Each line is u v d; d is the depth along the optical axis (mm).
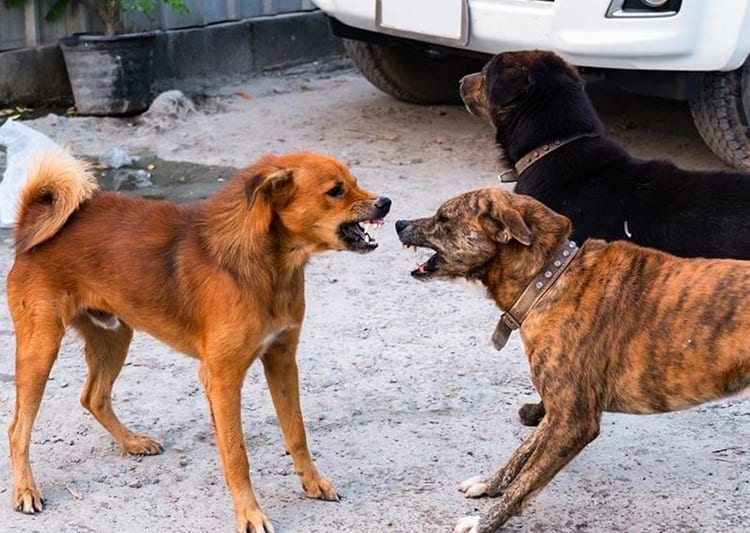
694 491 4457
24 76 9508
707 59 7094
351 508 4324
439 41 7766
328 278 6477
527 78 5176
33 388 4312
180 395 5180
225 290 4016
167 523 4227
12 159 7738
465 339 5742
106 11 9258
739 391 3930
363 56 9609
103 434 4875
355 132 9109
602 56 7156
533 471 4031
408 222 4289
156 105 9289
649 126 9195
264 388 5254
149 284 4172
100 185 7871
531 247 4070
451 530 4176
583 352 4000
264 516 4137
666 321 3945
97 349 4602
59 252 4277
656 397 4012
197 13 10398
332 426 4930
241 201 4043
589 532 4191
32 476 4363
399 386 5273
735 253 4727
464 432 4879
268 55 11031
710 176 4871
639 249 4090
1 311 5996
